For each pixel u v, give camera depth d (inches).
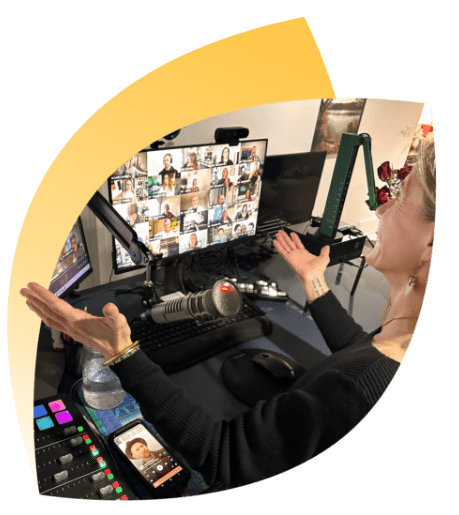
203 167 35.2
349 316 40.0
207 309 36.0
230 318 37.6
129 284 36.1
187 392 36.0
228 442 37.1
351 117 36.5
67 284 34.0
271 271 38.9
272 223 38.1
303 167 36.9
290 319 39.0
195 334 37.0
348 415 39.8
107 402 37.1
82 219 33.8
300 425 38.5
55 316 34.0
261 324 38.8
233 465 37.6
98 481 33.4
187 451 36.3
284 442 38.7
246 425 37.4
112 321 33.2
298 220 38.3
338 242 38.6
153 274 36.2
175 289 37.1
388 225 39.1
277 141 36.3
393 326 40.7
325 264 39.0
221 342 37.4
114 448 34.8
